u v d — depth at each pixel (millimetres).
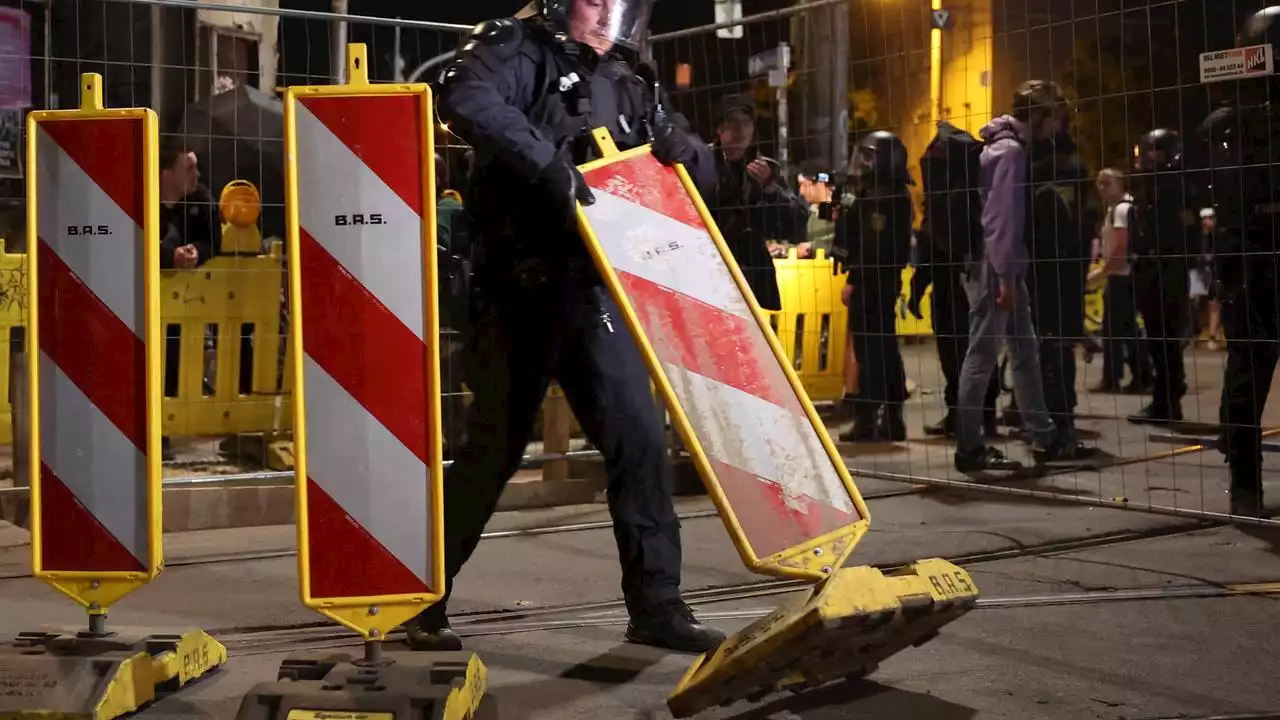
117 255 2852
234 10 5234
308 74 6980
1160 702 2916
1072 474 6434
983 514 5414
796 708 2912
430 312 2635
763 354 2807
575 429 6766
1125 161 8477
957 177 6527
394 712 2551
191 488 5344
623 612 3830
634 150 2949
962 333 6809
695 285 2838
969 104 7059
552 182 2816
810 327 8102
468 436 3430
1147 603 3822
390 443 2646
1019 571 4285
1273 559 4438
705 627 3463
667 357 2732
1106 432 7953
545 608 3898
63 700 2732
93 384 2875
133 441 2875
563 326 3309
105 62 6414
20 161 6426
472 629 3652
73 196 2861
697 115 7141
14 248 6391
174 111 6941
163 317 6031
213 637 3615
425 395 2646
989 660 3256
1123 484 6102
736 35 7879
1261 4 5199
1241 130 4961
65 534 2906
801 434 2764
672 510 3463
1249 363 4988
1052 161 6852
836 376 8211
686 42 8141
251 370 6410
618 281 2764
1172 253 7551
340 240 2631
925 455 7055
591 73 3234
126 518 2883
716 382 2744
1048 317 6867
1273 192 4875
